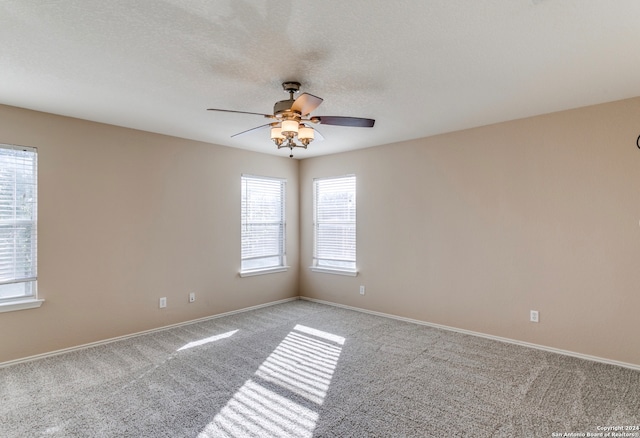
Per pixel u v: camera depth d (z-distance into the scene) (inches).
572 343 129.1
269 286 210.4
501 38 80.0
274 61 91.1
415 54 87.6
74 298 135.9
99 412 92.3
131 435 82.7
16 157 124.6
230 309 190.1
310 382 109.3
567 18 72.2
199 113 132.6
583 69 96.3
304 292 225.1
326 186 215.0
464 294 156.7
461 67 95.0
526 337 139.5
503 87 108.9
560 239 131.9
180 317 168.7
